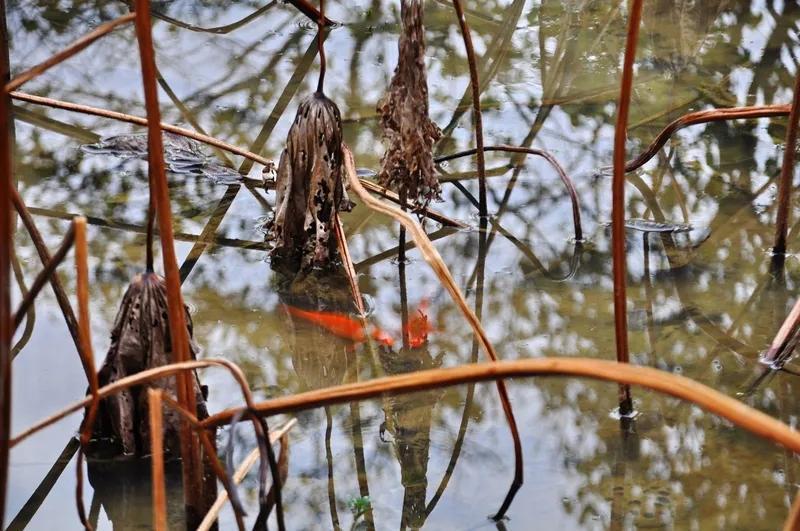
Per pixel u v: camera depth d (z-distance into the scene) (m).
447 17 6.09
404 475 2.65
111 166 4.49
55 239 3.86
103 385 2.69
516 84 5.27
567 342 3.25
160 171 2.03
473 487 2.60
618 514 2.46
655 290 3.58
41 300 3.48
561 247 3.91
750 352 3.17
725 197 4.19
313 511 2.48
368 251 3.92
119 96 5.11
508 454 2.74
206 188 4.36
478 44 5.73
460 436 2.84
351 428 2.89
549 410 2.96
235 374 1.86
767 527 2.39
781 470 2.63
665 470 2.64
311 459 2.72
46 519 2.48
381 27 5.96
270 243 3.89
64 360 3.13
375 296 3.59
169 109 4.96
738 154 4.52
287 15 6.14
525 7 6.24
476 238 4.00
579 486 2.58
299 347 3.28
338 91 5.18
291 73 5.39
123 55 5.57
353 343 3.31
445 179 4.42
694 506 2.48
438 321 3.42
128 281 3.59
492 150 4.51
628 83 2.32
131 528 2.46
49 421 1.87
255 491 2.57
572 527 2.42
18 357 3.13
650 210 4.12
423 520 2.45
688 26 5.88
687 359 3.13
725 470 2.63
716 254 3.80
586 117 4.92
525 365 1.60
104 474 2.64
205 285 3.62
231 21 6.04
